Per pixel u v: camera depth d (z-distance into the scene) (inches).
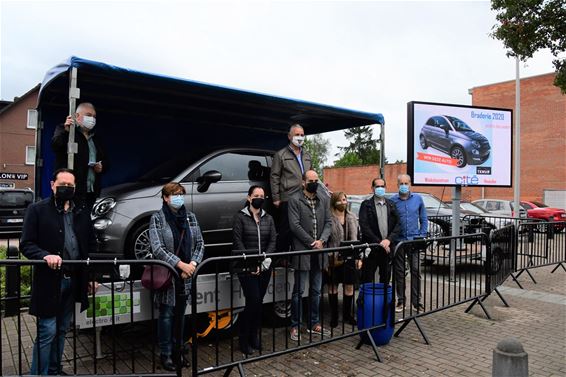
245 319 177.0
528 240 353.4
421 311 245.9
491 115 346.3
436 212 451.8
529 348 194.2
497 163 347.6
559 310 258.7
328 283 227.5
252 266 164.4
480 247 271.9
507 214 766.5
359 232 248.5
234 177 231.5
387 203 233.8
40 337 137.3
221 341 199.3
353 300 221.5
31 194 708.0
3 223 685.3
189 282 164.1
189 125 267.3
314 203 201.3
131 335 202.4
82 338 202.7
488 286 251.9
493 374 117.3
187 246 164.1
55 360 144.1
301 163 220.2
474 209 600.7
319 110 248.4
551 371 170.2
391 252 220.1
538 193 1096.2
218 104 236.1
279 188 217.2
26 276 262.7
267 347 190.5
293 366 171.5
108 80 187.5
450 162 330.3
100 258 183.0
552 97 1079.6
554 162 1074.1
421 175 319.9
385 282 195.6
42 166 211.3
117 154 243.4
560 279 354.9
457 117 333.4
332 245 222.4
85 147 173.0
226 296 183.0
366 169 1374.3
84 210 149.9
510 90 1153.4
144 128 252.1
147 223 197.8
